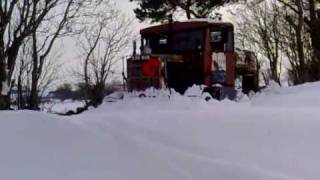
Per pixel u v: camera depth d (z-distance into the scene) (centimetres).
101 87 3089
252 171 604
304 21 2706
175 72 1638
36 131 734
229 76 1672
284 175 586
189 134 793
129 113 1123
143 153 696
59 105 2642
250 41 3831
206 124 838
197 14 3088
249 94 1734
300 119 770
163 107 1306
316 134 688
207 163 650
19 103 1914
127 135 798
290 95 1113
